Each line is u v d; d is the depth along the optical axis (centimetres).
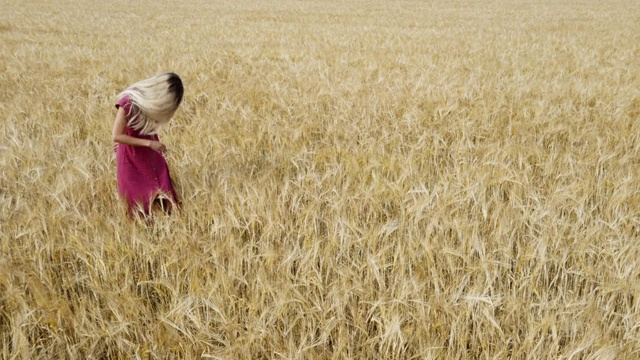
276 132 500
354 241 290
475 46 1216
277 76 807
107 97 696
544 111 600
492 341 228
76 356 227
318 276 255
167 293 272
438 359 221
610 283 253
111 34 1437
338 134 519
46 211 325
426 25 1789
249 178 394
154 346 227
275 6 2634
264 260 286
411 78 779
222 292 255
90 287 261
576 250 279
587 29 1664
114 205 369
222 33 1462
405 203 346
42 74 839
